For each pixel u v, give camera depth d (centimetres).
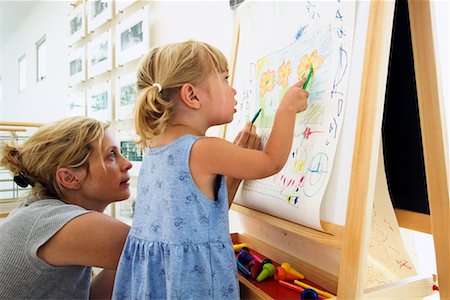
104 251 64
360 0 50
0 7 341
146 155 62
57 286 66
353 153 45
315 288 59
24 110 399
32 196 75
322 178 51
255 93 76
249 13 83
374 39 44
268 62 72
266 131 68
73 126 73
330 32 55
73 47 246
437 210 50
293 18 66
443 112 49
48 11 301
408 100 54
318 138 54
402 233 61
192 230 50
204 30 120
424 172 54
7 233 63
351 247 43
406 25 51
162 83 56
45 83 315
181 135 55
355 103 49
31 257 61
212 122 59
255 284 61
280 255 73
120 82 172
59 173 71
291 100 56
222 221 54
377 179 54
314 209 51
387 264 59
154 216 55
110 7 184
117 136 177
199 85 56
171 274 49
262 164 52
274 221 62
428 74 49
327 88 54
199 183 52
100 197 77
